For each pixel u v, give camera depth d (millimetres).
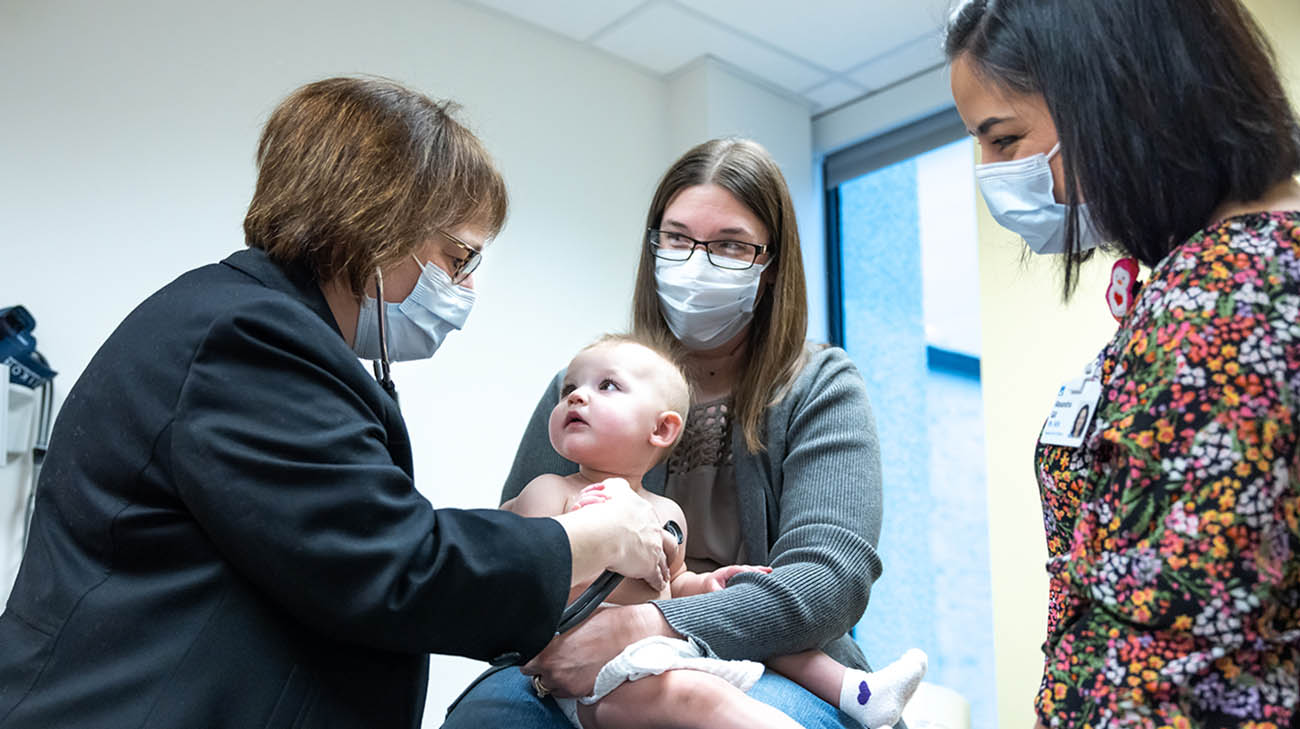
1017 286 2908
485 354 3160
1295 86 2318
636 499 1184
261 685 844
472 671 2980
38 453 2340
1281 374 698
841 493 1337
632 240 3643
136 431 865
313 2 2975
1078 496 858
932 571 3799
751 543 1416
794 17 3299
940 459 3926
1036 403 2814
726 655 1188
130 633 831
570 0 3248
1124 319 856
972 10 949
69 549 879
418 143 1047
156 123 2654
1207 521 691
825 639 1259
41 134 2473
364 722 910
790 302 1521
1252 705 690
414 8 3180
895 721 1244
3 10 2453
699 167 1561
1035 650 2723
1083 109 811
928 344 3988
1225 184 781
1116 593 734
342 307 1051
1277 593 701
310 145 1017
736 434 1463
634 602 1277
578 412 1362
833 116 4016
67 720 800
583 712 1155
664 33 3461
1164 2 789
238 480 830
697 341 1549
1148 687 703
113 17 2613
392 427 991
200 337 877
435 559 874
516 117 3363
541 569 929
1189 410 710
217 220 2732
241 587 863
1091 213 827
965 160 3727
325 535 834
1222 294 723
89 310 2492
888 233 4016
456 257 1146
